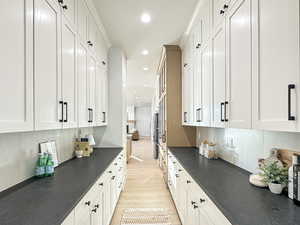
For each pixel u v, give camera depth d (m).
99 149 3.58
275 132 1.50
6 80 0.95
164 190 3.84
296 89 0.87
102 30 3.02
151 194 3.64
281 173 1.31
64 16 1.63
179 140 3.75
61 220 0.98
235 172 1.90
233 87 1.49
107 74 3.70
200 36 2.44
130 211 2.98
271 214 1.02
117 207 3.11
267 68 1.07
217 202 1.18
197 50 2.59
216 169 2.03
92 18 2.51
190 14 2.63
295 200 1.15
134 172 5.19
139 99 12.23
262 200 1.21
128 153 6.67
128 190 3.85
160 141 5.45
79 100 2.01
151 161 6.71
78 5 1.99
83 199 1.37
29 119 1.13
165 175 4.16
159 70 5.34
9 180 1.43
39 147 1.84
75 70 1.89
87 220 1.46
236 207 1.11
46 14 1.33
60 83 1.55
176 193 2.83
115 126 3.80
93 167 2.15
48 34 1.36
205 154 2.74
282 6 0.96
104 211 2.09
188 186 2.03
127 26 2.97
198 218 1.64
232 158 2.24
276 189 1.31
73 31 1.84
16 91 1.02
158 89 6.05
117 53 3.84
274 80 1.02
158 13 2.60
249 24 1.25
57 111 1.50
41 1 1.26
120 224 2.62
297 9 0.87
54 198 1.26
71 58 1.79
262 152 1.66
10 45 0.98
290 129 0.90
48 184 1.54
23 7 1.08
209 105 2.08
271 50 1.04
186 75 3.30
